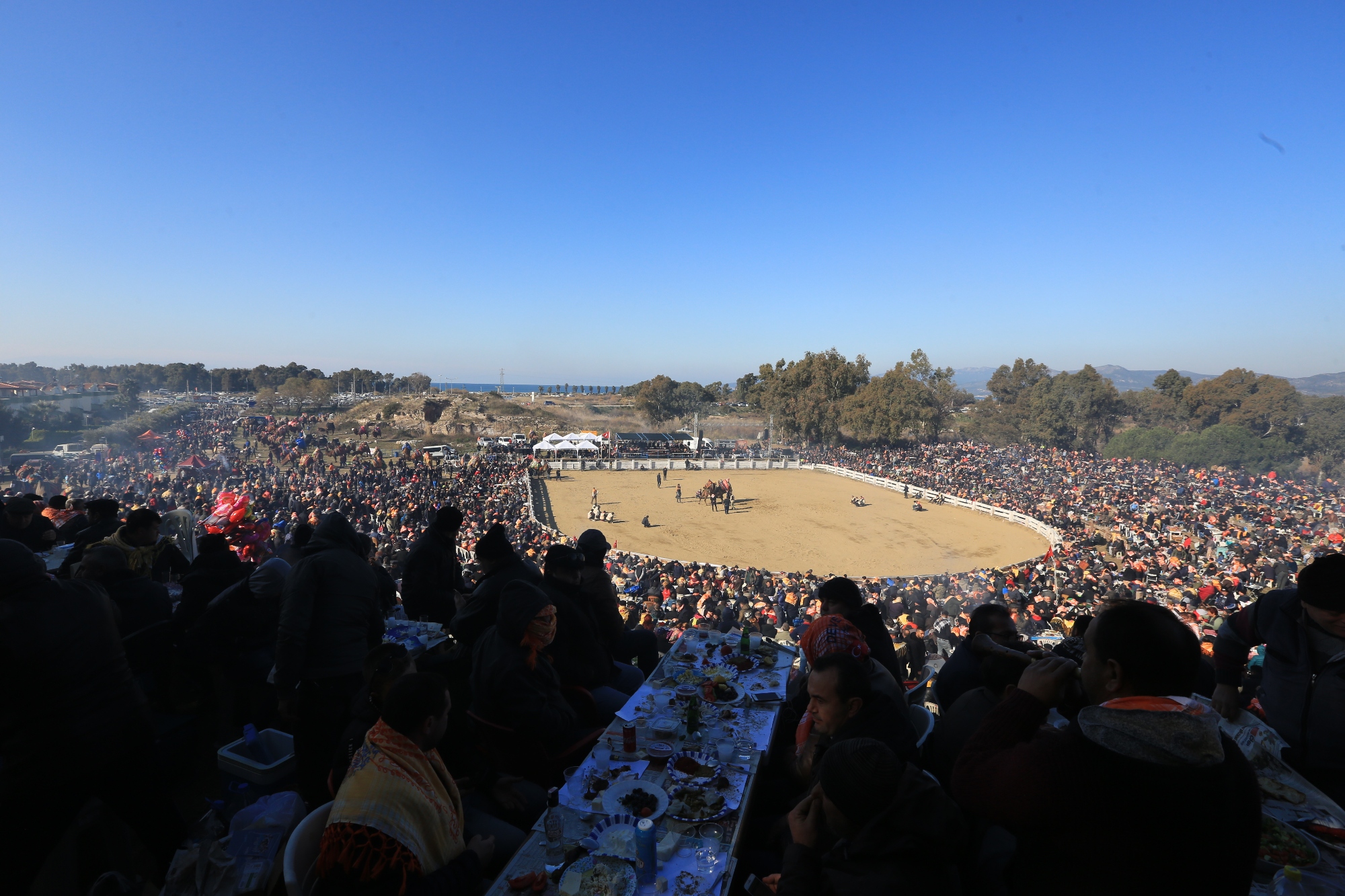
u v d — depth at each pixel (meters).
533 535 32.53
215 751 6.28
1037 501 50.97
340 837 2.89
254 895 3.72
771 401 102.06
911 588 22.73
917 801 2.77
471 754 4.42
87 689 3.76
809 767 4.06
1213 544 31.03
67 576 7.94
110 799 3.98
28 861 3.68
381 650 4.02
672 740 4.54
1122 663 2.22
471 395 119.06
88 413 89.12
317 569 5.09
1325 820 3.50
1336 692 3.84
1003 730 2.51
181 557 9.35
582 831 3.51
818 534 41.12
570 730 4.73
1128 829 2.04
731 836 3.48
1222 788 2.04
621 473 66.31
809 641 4.80
